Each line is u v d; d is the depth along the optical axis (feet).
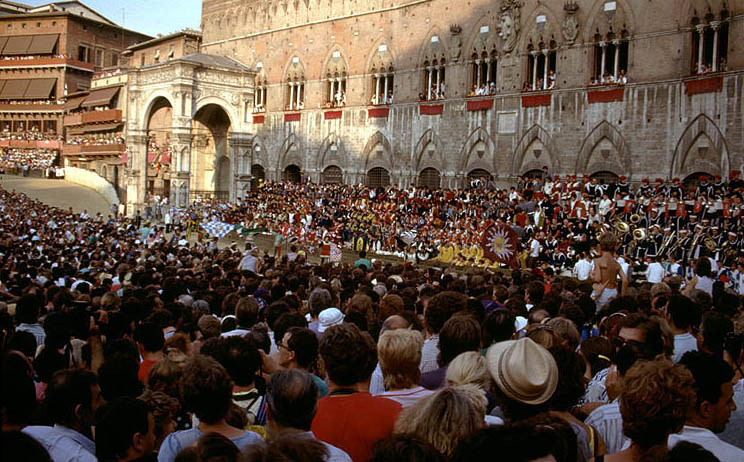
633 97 149.48
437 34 191.01
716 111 135.44
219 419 20.15
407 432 15.98
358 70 213.87
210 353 24.64
